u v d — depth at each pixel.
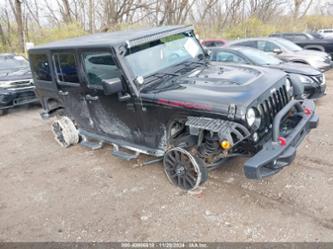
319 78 6.70
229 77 3.89
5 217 3.87
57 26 21.44
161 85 3.99
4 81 8.20
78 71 4.67
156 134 4.12
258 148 3.52
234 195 3.83
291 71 6.79
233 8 27.80
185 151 3.77
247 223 3.31
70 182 4.60
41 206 4.05
